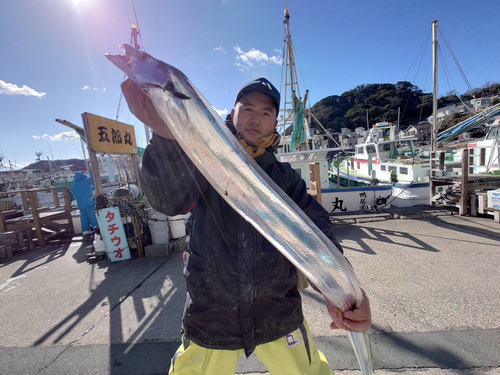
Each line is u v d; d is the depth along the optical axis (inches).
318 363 55.6
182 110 34.6
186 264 48.7
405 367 80.4
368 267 155.6
